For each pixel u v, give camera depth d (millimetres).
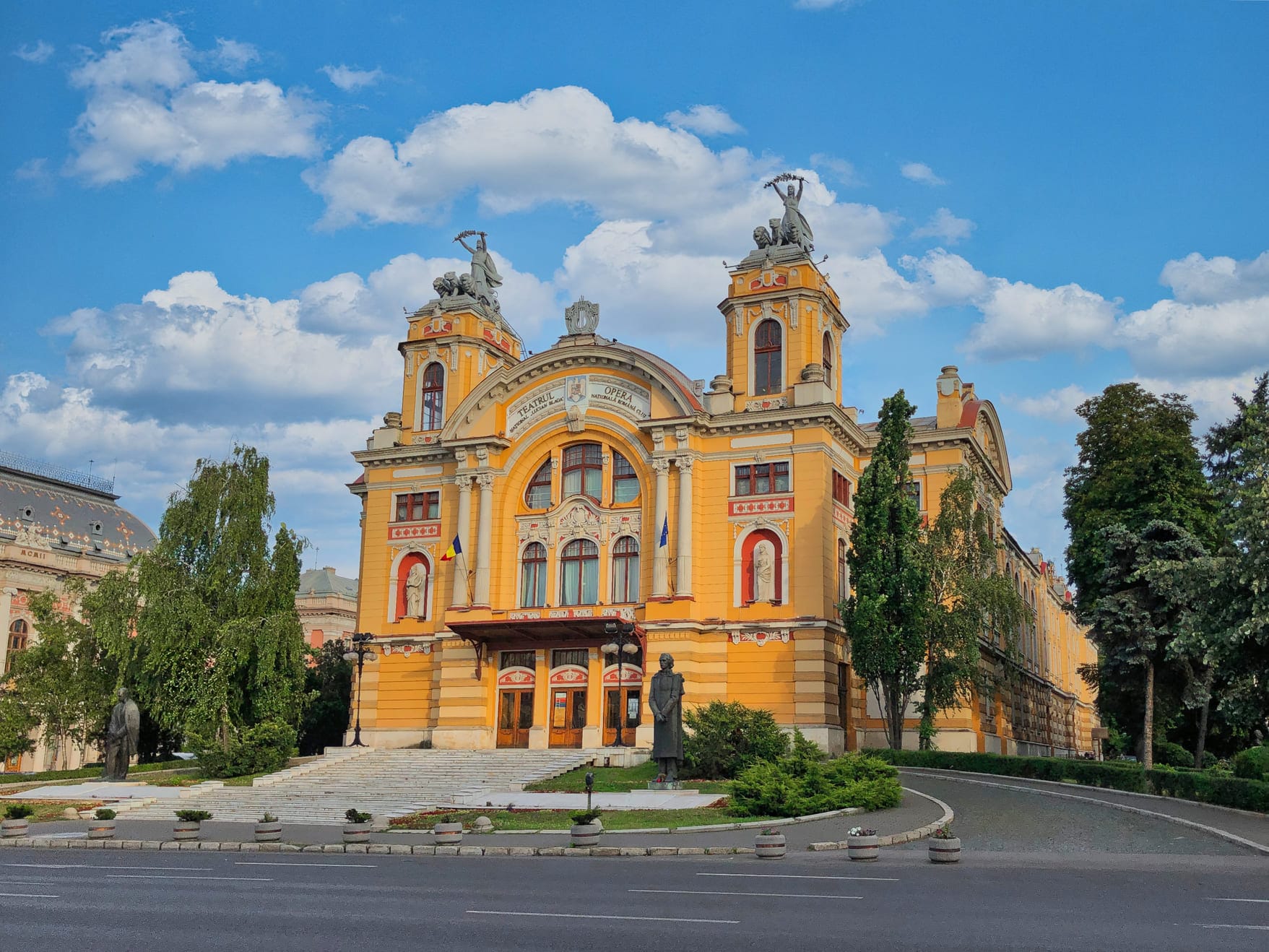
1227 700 38344
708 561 54688
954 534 52469
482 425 60125
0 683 72125
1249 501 35094
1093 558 59062
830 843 27828
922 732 49312
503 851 28141
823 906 18016
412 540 62094
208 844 31234
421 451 62562
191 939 15289
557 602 57156
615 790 40594
